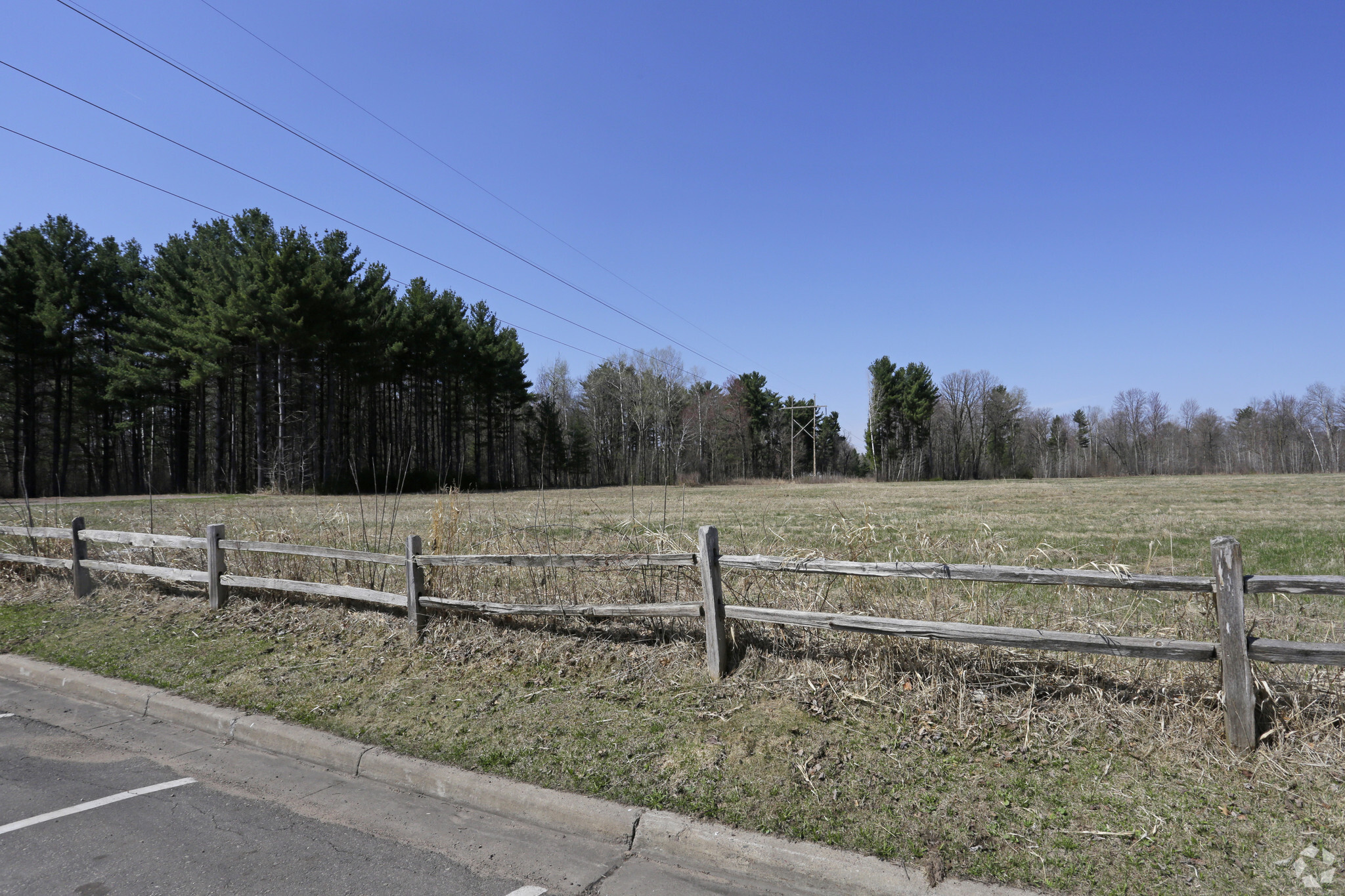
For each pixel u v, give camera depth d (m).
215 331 37.31
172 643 7.39
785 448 93.38
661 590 6.67
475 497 30.59
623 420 73.69
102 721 5.90
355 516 19.78
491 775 4.57
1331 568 10.52
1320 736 4.15
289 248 36.47
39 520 15.90
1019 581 4.70
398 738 5.14
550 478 65.25
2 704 6.32
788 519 20.52
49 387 50.28
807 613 5.21
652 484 65.56
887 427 90.19
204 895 3.43
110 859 3.75
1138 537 15.17
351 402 53.94
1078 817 3.75
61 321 41.34
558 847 3.97
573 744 4.84
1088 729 4.48
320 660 6.68
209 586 8.27
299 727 5.39
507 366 59.03
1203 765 4.07
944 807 3.89
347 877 3.62
